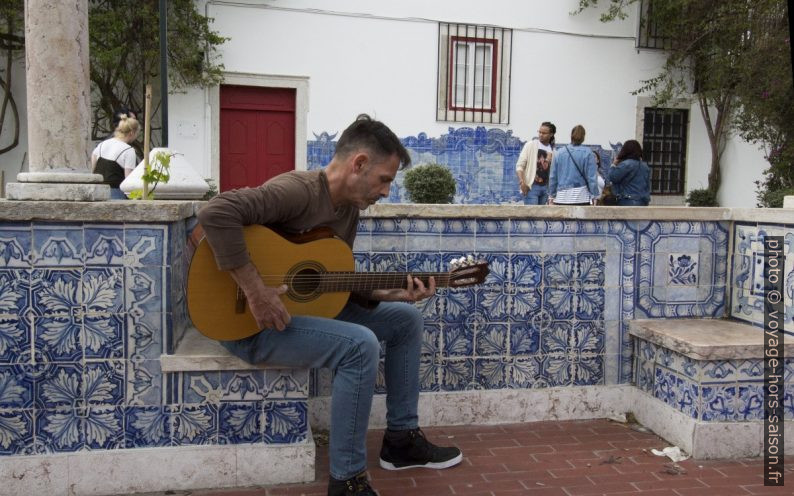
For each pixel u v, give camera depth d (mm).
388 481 3338
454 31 11750
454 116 11867
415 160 11812
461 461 3586
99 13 10211
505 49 11977
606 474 3461
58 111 3178
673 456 3699
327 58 11289
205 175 11102
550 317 4230
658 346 4086
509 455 3689
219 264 2748
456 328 4129
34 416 3088
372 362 2965
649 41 12742
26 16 3203
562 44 12273
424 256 4082
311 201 2998
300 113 11297
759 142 12242
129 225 3104
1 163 11031
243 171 11383
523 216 4141
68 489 3102
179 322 3471
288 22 11086
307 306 3109
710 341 3748
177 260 3352
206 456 3195
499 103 12047
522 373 4215
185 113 10922
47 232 3037
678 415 3832
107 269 3100
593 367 4305
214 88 10992
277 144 11461
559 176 7770
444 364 4129
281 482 3260
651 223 4340
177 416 3191
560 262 4227
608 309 4305
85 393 3119
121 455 3135
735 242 4410
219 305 2945
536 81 12211
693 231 4406
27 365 3066
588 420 4277
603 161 12688
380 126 2994
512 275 4172
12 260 3020
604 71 12531
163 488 3176
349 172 2982
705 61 12805
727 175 13102
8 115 11039
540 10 12086
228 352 3236
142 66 10578
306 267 3043
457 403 4129
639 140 12836
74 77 3215
